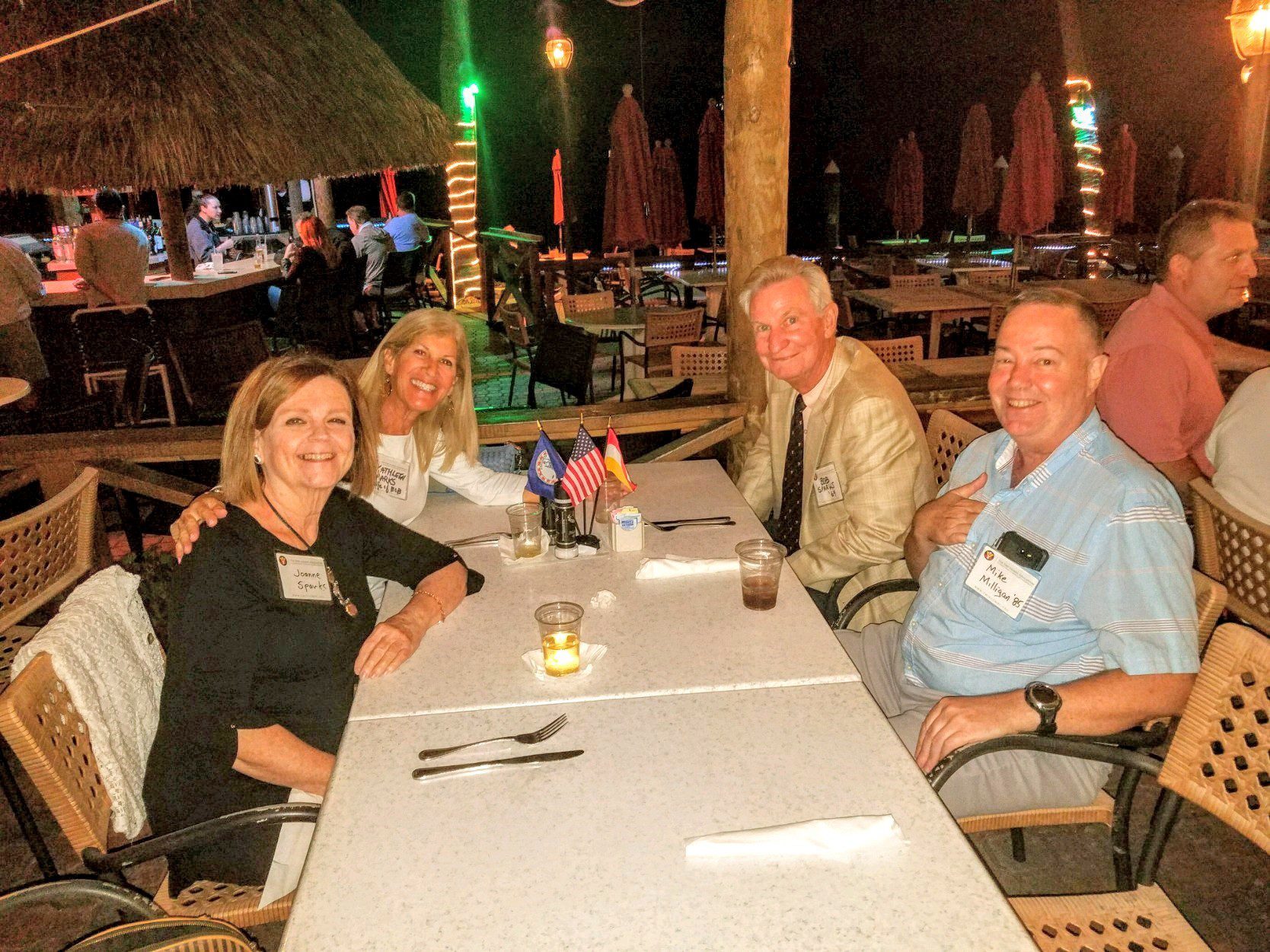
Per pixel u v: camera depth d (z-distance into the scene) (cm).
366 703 169
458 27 1455
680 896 117
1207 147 1002
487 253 1034
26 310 665
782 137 367
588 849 127
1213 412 287
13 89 391
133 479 372
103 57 405
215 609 175
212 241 1064
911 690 221
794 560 269
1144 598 170
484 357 896
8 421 594
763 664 178
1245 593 229
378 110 517
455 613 208
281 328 847
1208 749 152
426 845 129
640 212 918
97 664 178
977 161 1159
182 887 181
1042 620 188
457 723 161
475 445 287
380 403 268
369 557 221
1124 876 174
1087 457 185
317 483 192
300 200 1212
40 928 234
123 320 638
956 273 1035
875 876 120
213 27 450
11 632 294
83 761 168
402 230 1102
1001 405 192
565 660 174
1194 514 245
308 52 500
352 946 111
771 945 109
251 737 175
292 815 157
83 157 400
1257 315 799
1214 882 235
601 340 764
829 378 274
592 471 236
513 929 113
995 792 189
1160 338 281
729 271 390
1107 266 1181
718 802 136
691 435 400
